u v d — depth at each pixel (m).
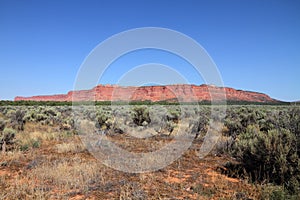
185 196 5.37
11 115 18.94
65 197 5.19
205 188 5.80
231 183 6.23
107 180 6.42
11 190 5.42
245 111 18.08
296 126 7.26
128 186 5.86
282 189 5.25
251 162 7.02
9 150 9.89
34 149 10.41
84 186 5.81
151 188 5.84
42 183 6.03
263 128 9.95
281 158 6.02
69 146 10.43
